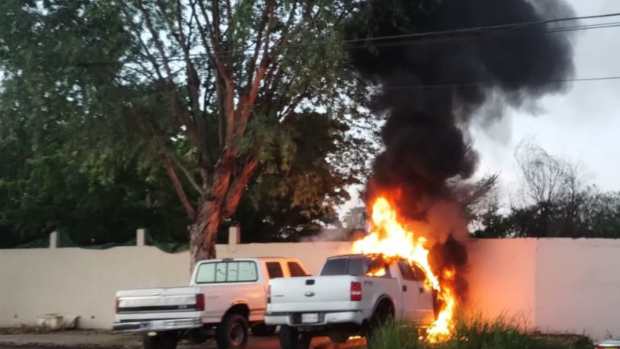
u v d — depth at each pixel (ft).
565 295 55.21
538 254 56.29
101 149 59.06
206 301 50.72
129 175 83.76
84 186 84.48
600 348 30.48
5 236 93.56
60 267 77.46
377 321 46.44
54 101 56.75
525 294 56.49
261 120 57.47
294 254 66.03
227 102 60.13
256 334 62.23
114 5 57.88
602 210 91.30
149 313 51.06
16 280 79.71
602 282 54.24
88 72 57.00
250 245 67.72
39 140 60.03
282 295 47.39
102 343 62.34
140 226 89.97
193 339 52.60
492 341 39.45
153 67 61.00
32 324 78.18
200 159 63.36
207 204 61.82
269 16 58.65
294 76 57.47
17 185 85.56
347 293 45.57
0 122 58.29
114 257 74.64
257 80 59.41
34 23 57.62
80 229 88.17
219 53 59.88
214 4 60.18
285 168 58.18
